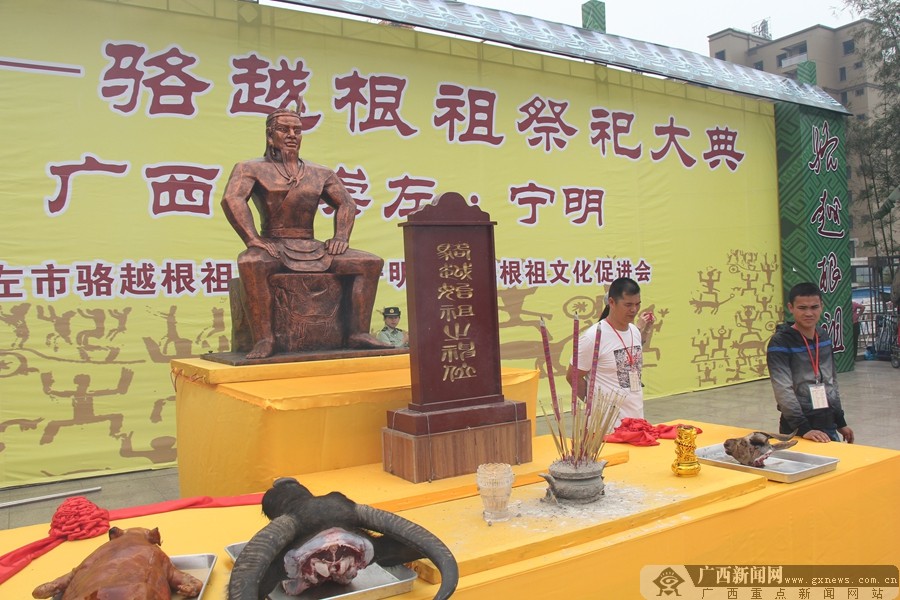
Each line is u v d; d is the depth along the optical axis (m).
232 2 6.32
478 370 2.67
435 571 1.80
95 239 5.76
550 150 8.23
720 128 9.86
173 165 6.06
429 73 7.39
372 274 3.67
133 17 5.91
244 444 2.71
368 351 3.52
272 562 1.61
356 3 6.27
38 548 2.04
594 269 8.55
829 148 10.80
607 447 3.16
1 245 5.43
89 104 5.74
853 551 2.80
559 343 8.25
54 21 5.62
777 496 2.52
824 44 25.77
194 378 3.41
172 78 6.06
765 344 10.39
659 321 9.15
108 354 5.81
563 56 7.82
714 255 9.76
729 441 2.86
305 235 3.63
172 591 1.68
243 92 6.37
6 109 5.45
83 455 5.70
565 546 1.98
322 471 2.65
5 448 5.43
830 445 3.23
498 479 2.09
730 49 27.61
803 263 10.34
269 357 3.26
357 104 6.96
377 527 1.71
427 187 7.38
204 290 6.20
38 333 5.55
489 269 2.72
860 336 14.10
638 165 8.98
